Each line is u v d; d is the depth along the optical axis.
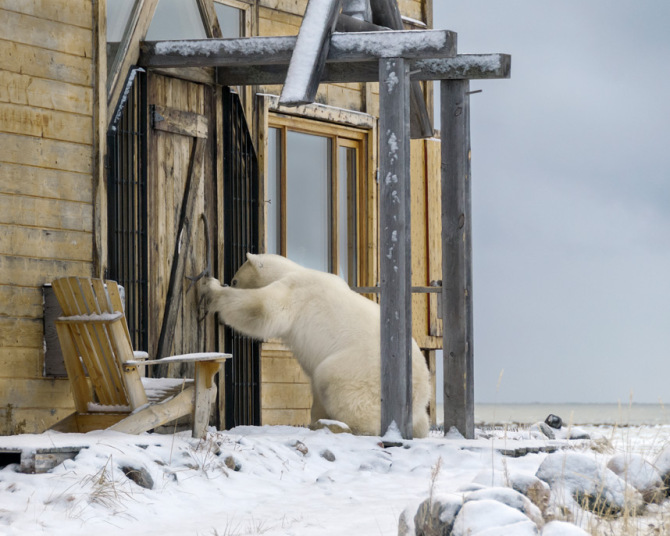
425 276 24.19
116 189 16.70
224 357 13.16
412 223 23.91
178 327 18.03
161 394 14.10
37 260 15.12
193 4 19.05
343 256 22.80
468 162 17.42
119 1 17.25
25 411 14.72
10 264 14.72
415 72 17.41
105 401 13.77
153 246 17.62
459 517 7.12
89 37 16.20
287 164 21.53
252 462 12.48
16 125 15.02
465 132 17.41
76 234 15.78
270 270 17.73
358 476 12.65
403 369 15.56
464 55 17.28
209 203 18.94
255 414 19.39
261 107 20.39
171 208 18.09
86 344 13.47
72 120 15.86
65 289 13.57
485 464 13.72
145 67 17.55
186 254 18.33
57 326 13.62
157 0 17.95
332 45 16.31
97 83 16.20
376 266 22.67
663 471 10.08
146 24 17.59
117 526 9.45
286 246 21.33
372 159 22.89
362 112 22.80
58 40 15.72
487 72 17.17
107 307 13.28
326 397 16.41
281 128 21.31
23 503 9.89
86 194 16.00
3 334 14.50
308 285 17.33
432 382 24.31
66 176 15.70
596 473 9.36
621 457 10.12
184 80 18.50
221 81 19.03
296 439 13.75
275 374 20.36
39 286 15.09
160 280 17.77
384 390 15.62
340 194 22.80
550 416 21.53
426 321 24.06
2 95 14.85
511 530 6.80
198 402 13.09
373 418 16.19
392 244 15.77
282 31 21.42
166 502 10.50
